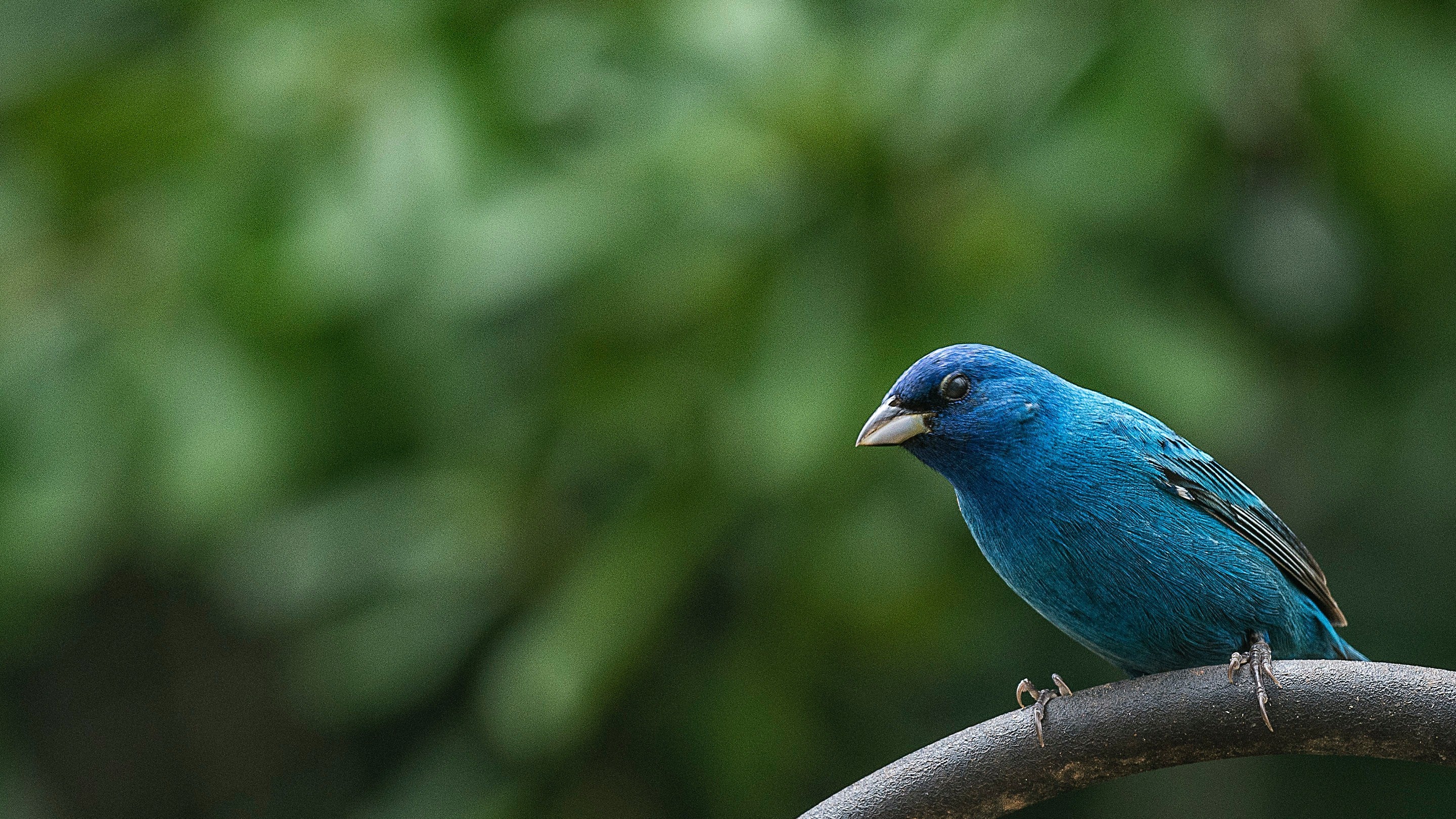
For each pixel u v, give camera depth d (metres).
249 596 12.77
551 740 10.33
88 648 15.38
